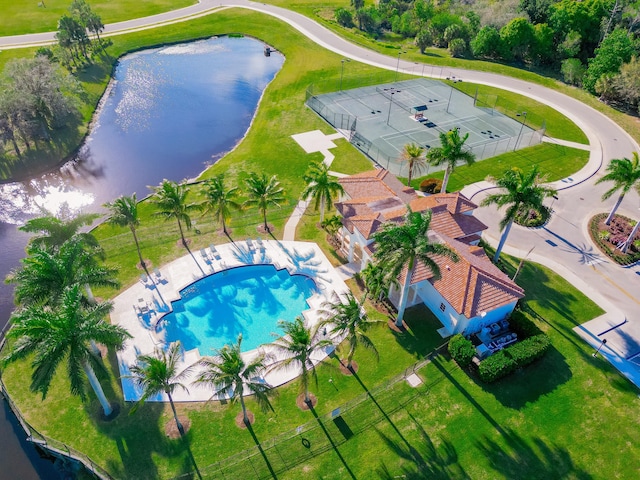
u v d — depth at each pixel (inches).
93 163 2687.0
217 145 2859.3
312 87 3415.4
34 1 4746.6
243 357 1563.7
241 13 4852.4
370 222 1808.6
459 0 5236.2
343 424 1385.3
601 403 1456.7
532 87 3590.1
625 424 1402.6
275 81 3604.8
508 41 3941.9
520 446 1337.4
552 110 3243.1
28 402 1444.4
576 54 4028.1
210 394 1462.8
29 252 1369.3
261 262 1931.6
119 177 2578.7
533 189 1723.7
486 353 1561.3
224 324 1692.9
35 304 1279.5
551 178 2508.6
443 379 1515.7
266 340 1641.2
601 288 1859.0
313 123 3002.0
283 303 1781.5
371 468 1279.5
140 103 3304.6
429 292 1736.0
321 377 1515.7
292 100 3289.9
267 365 1539.1
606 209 2288.4
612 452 1332.4
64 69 3472.0
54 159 2677.2
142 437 1349.7
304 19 4776.1
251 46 4320.9
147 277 1852.9
